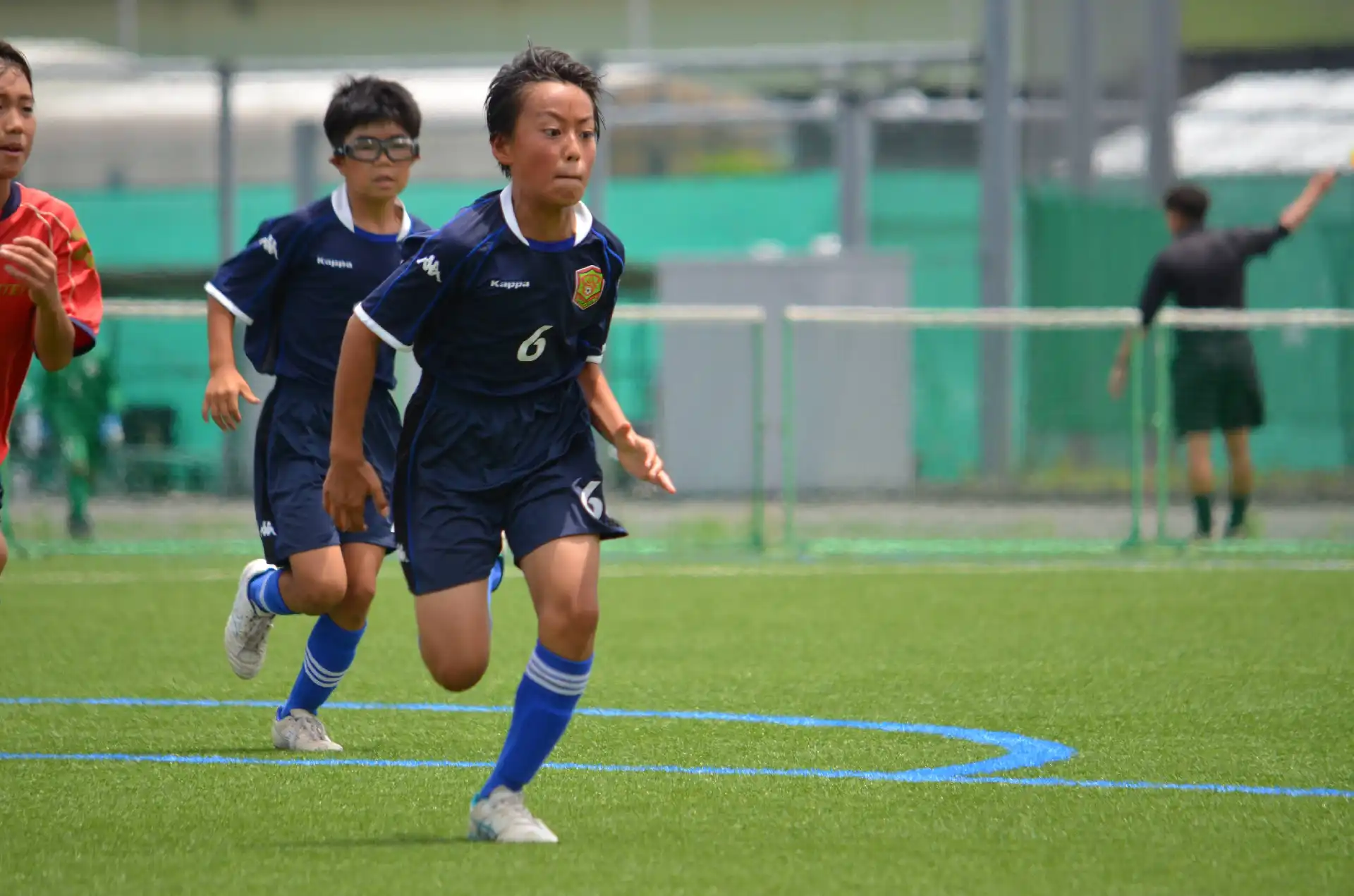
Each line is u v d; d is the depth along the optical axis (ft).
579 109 50.60
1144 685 82.94
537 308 51.83
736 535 171.01
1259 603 115.85
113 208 264.93
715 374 201.98
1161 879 46.26
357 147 68.28
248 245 69.67
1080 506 189.78
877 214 249.75
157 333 180.86
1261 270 220.23
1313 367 189.37
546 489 52.03
